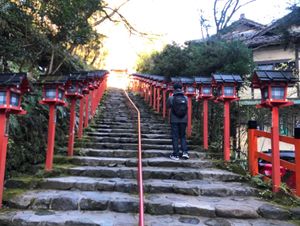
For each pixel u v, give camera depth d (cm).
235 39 926
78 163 534
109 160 535
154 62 1358
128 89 1759
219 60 809
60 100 476
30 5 416
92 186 423
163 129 819
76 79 557
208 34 1183
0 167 348
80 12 517
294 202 381
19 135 479
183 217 346
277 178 411
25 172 473
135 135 734
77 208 364
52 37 511
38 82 477
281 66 1091
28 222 317
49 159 469
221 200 394
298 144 393
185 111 595
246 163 570
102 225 312
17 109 355
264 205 371
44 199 366
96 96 981
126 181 447
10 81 333
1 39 430
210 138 704
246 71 766
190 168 534
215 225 321
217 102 656
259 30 1224
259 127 729
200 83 640
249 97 966
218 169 532
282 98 409
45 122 582
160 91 1028
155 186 423
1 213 338
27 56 497
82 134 711
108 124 855
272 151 418
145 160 545
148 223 322
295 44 980
